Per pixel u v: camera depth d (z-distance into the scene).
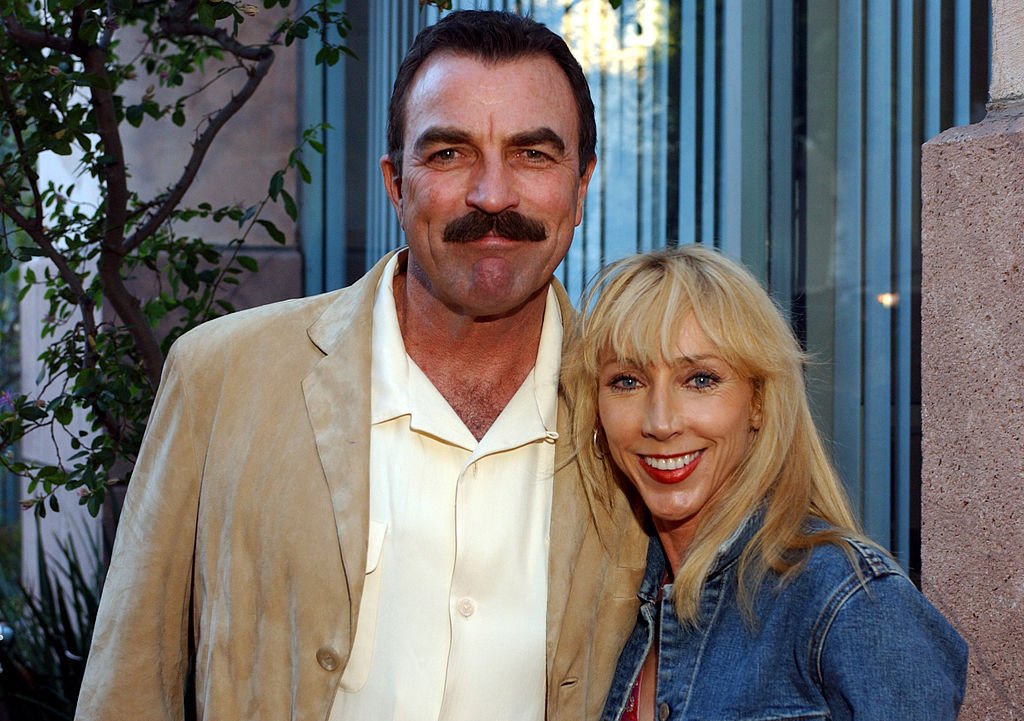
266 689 1.87
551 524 1.95
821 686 1.63
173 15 3.30
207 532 1.93
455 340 1.98
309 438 1.91
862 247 2.80
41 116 2.93
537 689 1.90
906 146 2.67
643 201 3.28
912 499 2.62
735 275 1.82
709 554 1.78
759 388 1.86
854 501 2.80
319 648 1.83
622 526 2.02
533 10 3.50
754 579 1.73
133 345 3.38
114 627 1.98
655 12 3.24
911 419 2.63
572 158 1.92
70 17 3.19
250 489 1.90
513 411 1.97
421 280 1.98
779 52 2.96
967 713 2.04
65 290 3.47
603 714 1.96
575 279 3.47
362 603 1.87
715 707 1.71
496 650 1.87
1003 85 2.07
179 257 3.88
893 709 1.52
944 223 2.07
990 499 2.00
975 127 2.06
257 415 1.94
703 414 1.80
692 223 3.14
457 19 1.90
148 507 1.98
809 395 2.88
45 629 4.13
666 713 1.78
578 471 2.00
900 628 1.57
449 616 1.87
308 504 1.87
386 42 4.23
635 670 1.92
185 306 3.61
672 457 1.82
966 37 2.49
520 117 1.83
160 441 2.02
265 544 1.88
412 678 1.85
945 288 2.07
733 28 2.99
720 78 3.05
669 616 1.84
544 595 1.92
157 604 1.98
